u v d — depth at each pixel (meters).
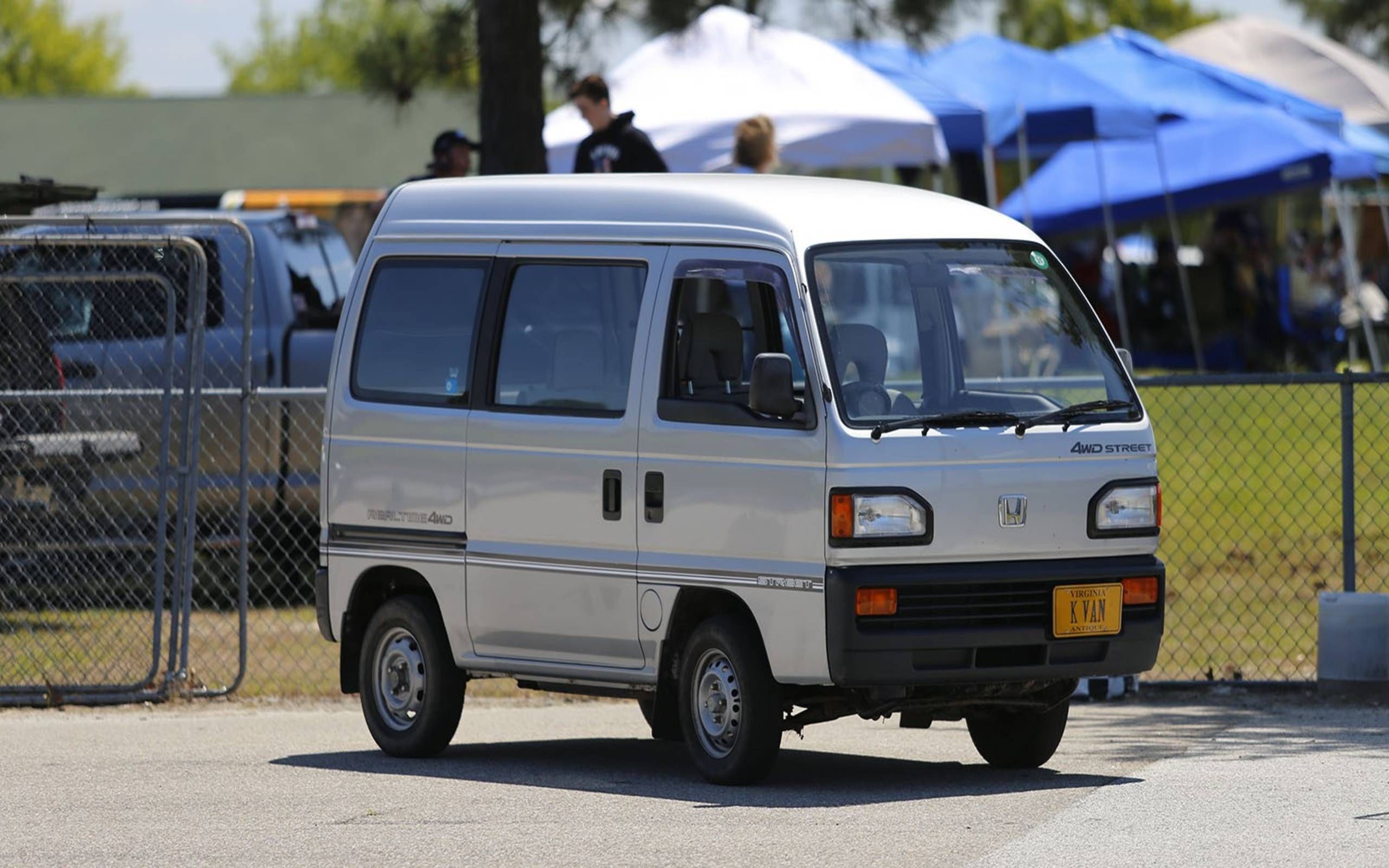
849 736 33.59
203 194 119.44
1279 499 56.03
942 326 28.02
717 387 27.70
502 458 29.78
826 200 28.47
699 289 28.39
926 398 27.55
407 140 128.50
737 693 27.39
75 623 43.78
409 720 31.22
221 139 130.00
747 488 27.02
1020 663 27.05
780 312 27.23
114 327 45.19
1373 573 49.12
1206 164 88.56
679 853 22.86
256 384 46.28
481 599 30.11
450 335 30.81
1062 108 73.12
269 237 47.34
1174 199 88.94
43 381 43.81
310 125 130.75
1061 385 28.67
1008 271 28.86
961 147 69.62
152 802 26.98
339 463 31.88
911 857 22.45
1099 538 27.55
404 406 31.08
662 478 27.97
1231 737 31.77
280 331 46.62
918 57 52.78
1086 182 91.75
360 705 37.44
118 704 37.34
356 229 108.19
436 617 31.00
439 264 31.16
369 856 23.11
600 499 28.66
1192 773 28.20
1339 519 54.12
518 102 51.34
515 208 30.53
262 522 46.44
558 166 58.84
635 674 28.62
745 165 46.94
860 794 26.88
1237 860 22.03
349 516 31.73
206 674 40.00
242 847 23.70
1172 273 97.25
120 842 24.12
